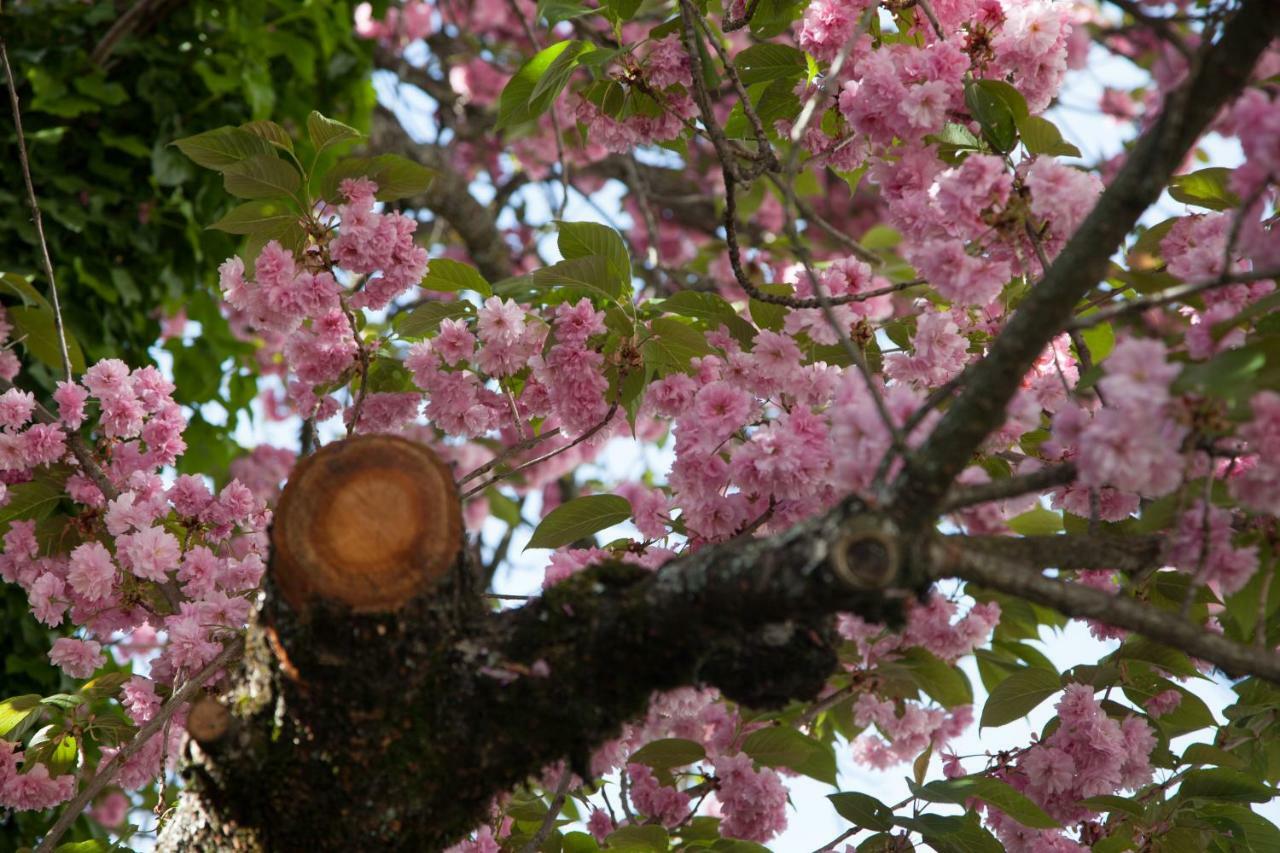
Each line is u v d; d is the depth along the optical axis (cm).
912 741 619
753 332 585
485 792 397
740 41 1125
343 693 382
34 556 639
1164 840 548
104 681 603
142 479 613
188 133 855
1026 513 605
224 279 570
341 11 955
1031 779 558
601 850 559
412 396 632
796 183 1116
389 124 1096
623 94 609
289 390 636
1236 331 383
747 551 346
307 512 383
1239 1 343
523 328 580
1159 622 336
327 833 389
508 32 1395
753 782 575
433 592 384
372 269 568
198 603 566
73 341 716
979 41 559
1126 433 331
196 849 406
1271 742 594
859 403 383
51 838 516
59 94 816
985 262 468
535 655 383
